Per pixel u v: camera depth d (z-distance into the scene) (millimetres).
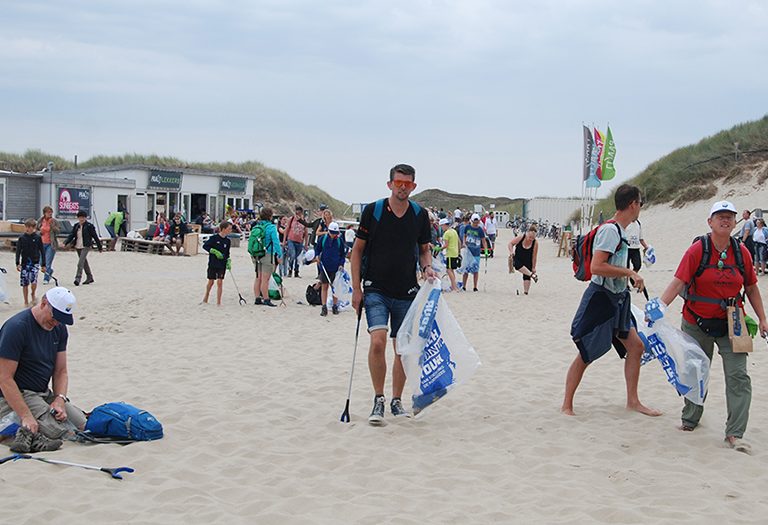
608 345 7012
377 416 6836
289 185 70938
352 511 4852
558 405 7594
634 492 5152
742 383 6246
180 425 6816
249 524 4648
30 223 15727
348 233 18453
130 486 5270
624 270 6762
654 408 7480
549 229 63188
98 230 36188
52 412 6203
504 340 11320
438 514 4797
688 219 39406
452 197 181250
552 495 5086
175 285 19797
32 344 6227
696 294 6461
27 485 5219
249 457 5969
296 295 17688
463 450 6121
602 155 35125
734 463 5793
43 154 58125
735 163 44031
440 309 6980
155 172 45375
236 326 12859
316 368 9312
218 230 15609
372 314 6941
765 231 23000
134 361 9844
